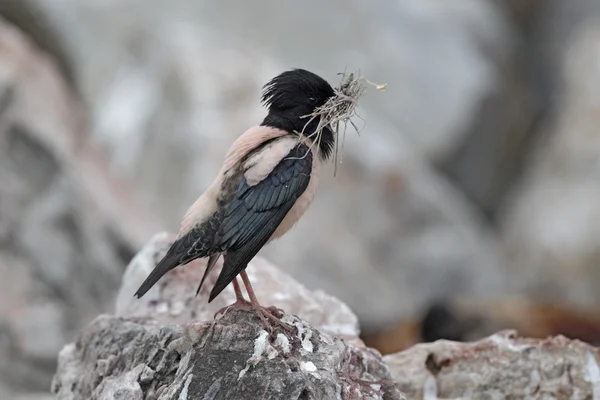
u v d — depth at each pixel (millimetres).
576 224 21734
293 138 7359
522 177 23344
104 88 19531
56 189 15656
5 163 15570
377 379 7051
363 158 19188
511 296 18891
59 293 15242
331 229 18297
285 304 8594
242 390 6387
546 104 24594
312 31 21594
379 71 21703
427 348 8422
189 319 8344
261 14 21375
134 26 20141
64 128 16547
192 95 18516
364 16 22203
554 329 16219
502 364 8188
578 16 26219
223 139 18078
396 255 18766
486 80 22453
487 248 20219
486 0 25531
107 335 7746
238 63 19266
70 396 7789
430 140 21609
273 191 7078
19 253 15258
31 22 19703
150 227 16906
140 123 18734
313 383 6371
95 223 15695
